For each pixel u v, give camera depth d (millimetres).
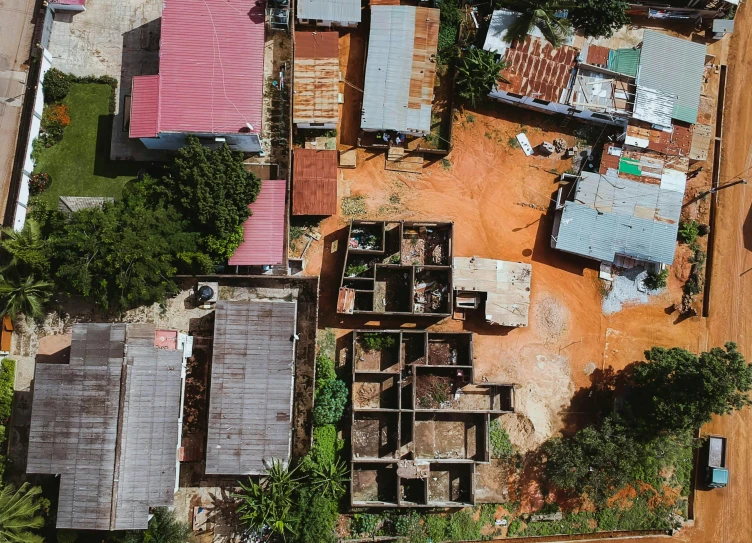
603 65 41594
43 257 35875
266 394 36188
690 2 43188
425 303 40125
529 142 42688
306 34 40562
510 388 40250
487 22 42188
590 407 41000
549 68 41125
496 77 40062
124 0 40750
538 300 41531
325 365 38188
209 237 36906
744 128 44062
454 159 42188
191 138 36469
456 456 39469
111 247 34906
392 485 38781
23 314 38469
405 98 40594
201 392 38281
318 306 39469
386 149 41688
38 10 40375
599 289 42125
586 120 42625
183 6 38000
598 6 40719
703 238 43281
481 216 41938
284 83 41312
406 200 41625
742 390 35594
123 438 33938
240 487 37531
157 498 33906
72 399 34031
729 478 41531
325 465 37375
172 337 35844
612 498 40469
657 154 41844
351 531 38219
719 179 43625
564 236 40750
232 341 36469
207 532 37562
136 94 37594
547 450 39000
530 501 39781
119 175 39594
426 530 38750
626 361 41719
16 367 38156
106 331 34469
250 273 39438
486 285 39750
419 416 39438
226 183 36625
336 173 40344
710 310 42688
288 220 39219
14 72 39938
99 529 33219
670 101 41562
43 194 39250
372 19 41094
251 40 38375
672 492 41000
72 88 39906
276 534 37688
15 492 35000
